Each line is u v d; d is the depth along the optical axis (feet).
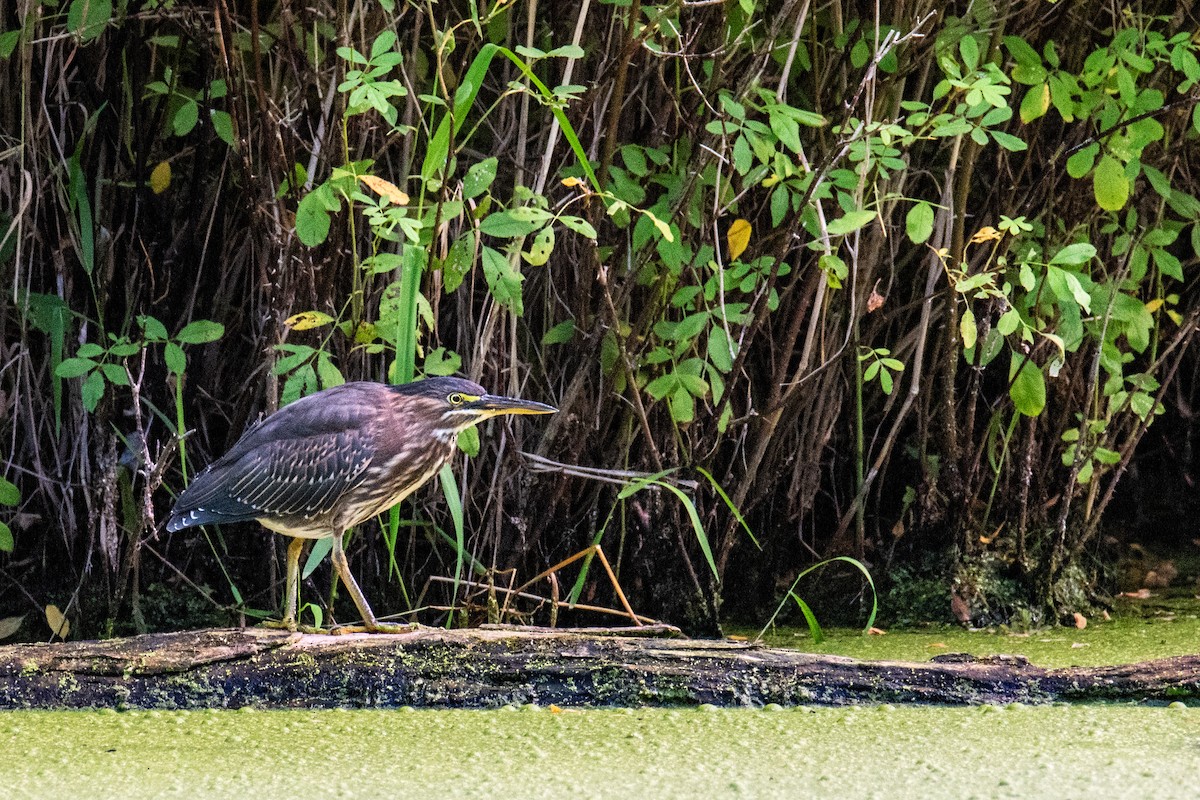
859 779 21.58
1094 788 20.99
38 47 33.86
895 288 38.29
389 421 29.35
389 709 26.00
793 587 35.01
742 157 30.81
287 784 21.47
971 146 34.12
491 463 35.55
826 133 35.32
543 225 30.27
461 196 30.12
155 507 35.86
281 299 32.53
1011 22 35.27
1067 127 37.11
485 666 26.43
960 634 36.09
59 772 22.06
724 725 24.75
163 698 26.00
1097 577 39.34
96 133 34.60
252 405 34.68
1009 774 21.71
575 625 36.17
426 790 21.15
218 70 33.47
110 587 34.73
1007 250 34.24
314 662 26.32
